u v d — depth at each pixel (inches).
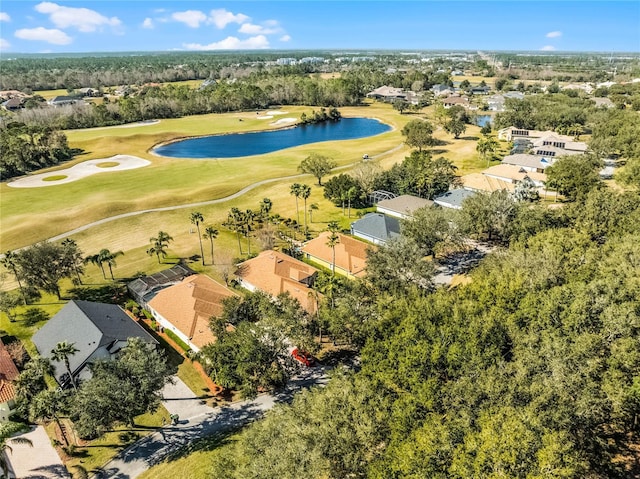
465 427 1176.8
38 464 1685.5
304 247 3336.6
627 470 1355.8
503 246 3324.3
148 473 1620.3
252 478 1194.6
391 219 3587.6
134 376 1707.7
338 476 1200.8
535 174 4817.9
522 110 7844.5
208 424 1861.5
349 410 1301.7
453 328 1656.0
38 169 5733.3
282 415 1406.3
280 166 5723.4
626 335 1536.7
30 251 2711.6
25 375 1851.6
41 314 2677.2
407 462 1103.0
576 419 1225.4
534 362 1422.2
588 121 7066.9
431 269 2413.9
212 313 2450.8
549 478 1003.3
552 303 1702.8
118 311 2517.2
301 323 2121.1
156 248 3179.1
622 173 3988.7
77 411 1606.8
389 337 1740.9
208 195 4544.8
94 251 3440.0
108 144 6914.4
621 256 2055.9
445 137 7317.9
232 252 3405.5
